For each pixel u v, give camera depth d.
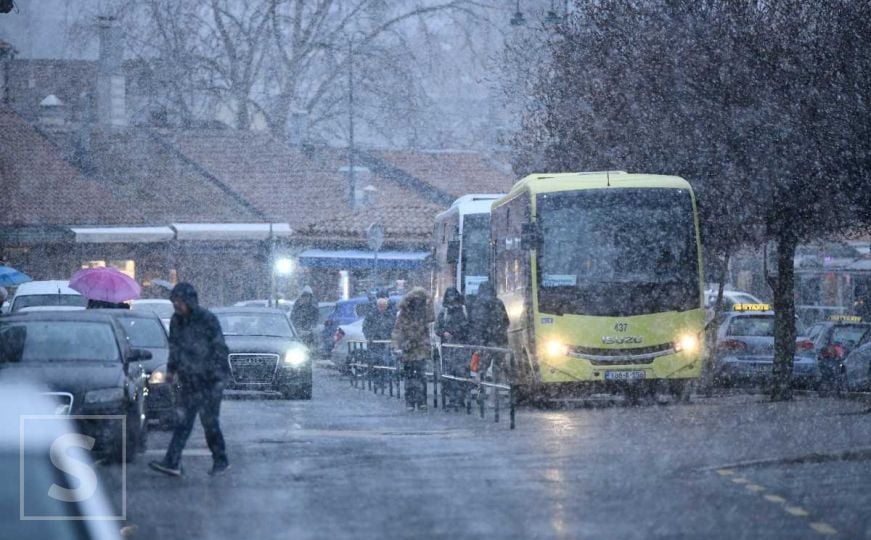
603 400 39.09
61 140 87.00
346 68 93.50
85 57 93.81
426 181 94.38
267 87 95.56
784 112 36.72
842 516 16.09
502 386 28.88
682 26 38.91
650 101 40.59
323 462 21.86
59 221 76.00
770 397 38.34
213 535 14.90
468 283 49.22
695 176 39.44
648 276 34.91
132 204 79.88
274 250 80.25
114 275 35.09
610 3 42.44
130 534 14.97
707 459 21.58
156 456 23.27
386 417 31.78
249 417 31.77
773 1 37.56
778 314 38.12
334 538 14.65
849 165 36.22
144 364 28.88
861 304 67.25
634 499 17.44
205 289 79.94
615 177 35.66
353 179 85.75
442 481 19.36
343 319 60.91
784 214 38.00
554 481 19.25
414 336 34.00
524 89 56.34
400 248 79.31
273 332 40.47
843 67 36.06
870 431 25.58
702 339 35.06
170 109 94.00
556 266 34.84
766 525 15.43
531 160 48.25
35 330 23.09
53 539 14.68
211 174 86.06
